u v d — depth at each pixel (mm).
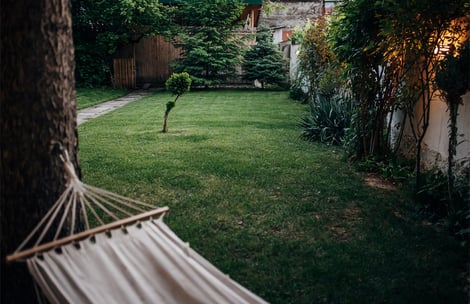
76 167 2604
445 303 2832
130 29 17359
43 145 2420
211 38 17047
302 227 4043
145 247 2221
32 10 2324
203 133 8406
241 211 4395
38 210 2445
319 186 5211
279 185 5234
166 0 17750
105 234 2193
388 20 4711
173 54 18500
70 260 1997
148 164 6039
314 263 3350
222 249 3582
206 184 5219
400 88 5680
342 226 4078
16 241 2447
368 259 3416
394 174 5527
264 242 3713
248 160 6324
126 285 2010
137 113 11203
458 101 3988
